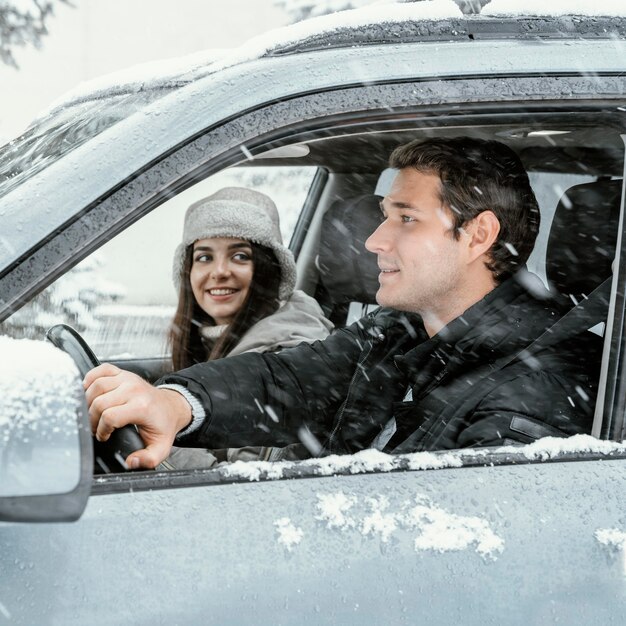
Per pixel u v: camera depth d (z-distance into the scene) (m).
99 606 1.25
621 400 1.56
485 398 1.80
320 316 2.81
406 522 1.38
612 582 1.42
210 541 1.31
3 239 1.30
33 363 1.13
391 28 1.55
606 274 2.19
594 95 1.55
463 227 1.96
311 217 3.27
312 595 1.31
